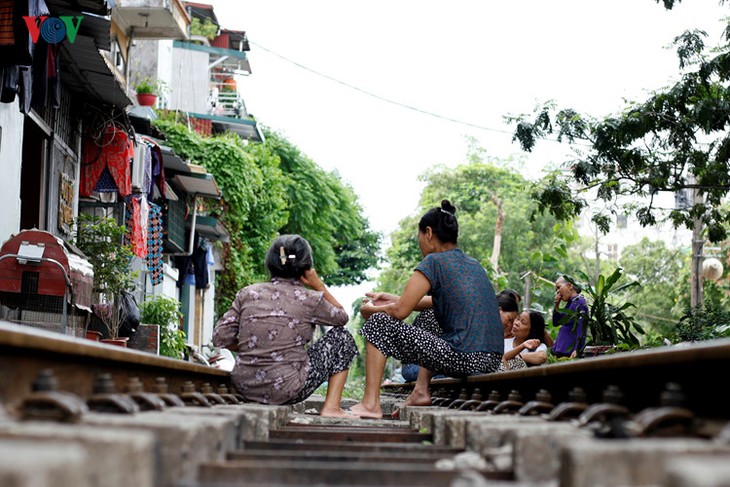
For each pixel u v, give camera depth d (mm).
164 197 20344
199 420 3232
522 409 4629
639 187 16734
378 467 3215
